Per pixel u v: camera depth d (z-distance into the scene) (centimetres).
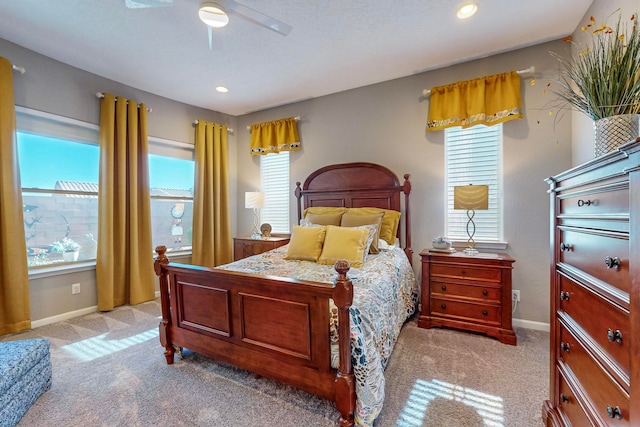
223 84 337
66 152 300
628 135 111
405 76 319
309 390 153
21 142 271
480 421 148
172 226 396
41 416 153
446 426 145
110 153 312
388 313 195
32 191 279
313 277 204
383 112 333
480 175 287
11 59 254
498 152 279
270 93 365
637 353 76
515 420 148
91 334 255
